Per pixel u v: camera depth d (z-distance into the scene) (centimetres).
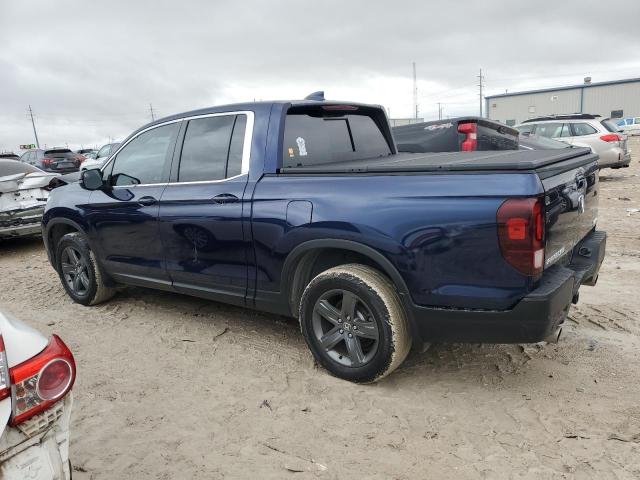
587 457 268
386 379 354
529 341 294
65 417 194
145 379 368
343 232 325
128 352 413
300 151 389
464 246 290
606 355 378
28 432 181
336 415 314
